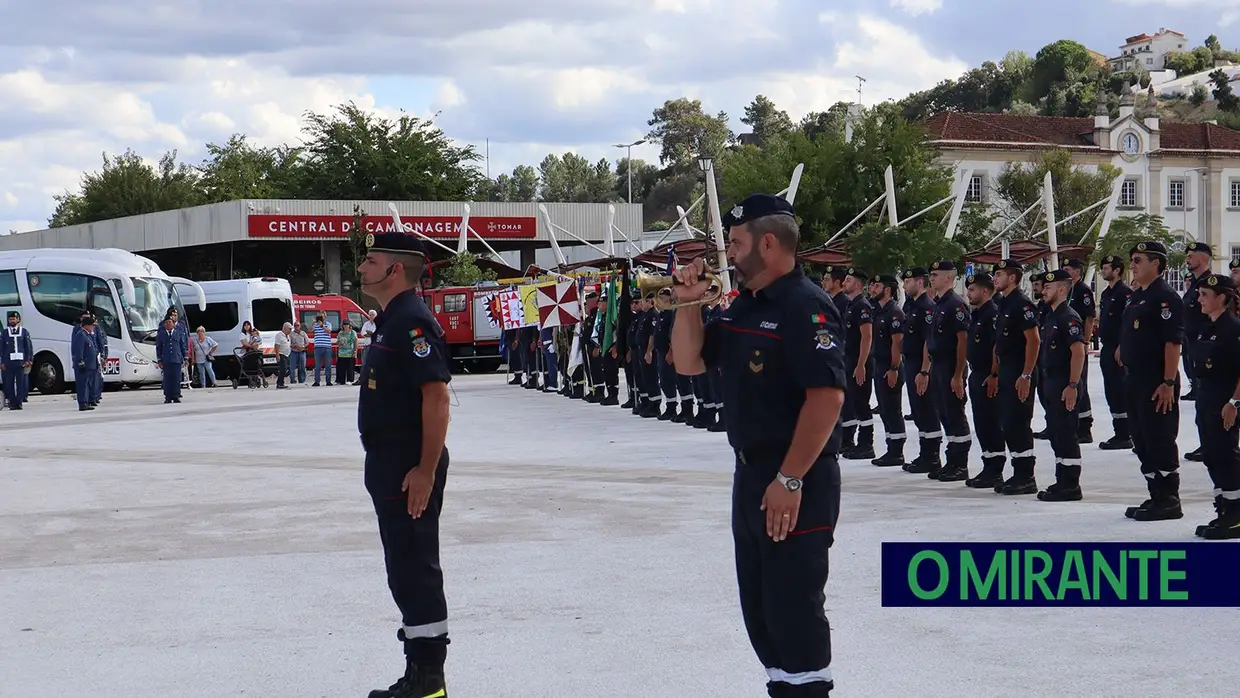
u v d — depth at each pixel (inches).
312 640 265.7
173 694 231.5
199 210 1952.5
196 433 748.0
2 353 1023.0
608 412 834.2
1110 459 542.9
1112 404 570.6
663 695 223.3
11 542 387.2
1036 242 1430.9
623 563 331.9
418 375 218.7
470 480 495.8
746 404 183.6
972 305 462.0
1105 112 2620.6
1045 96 4650.6
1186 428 650.8
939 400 481.7
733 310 189.9
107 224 2167.8
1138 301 378.0
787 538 179.6
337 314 1616.6
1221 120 4960.6
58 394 1306.6
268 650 258.8
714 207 841.5
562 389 1015.6
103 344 1019.9
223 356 1533.0
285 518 418.3
